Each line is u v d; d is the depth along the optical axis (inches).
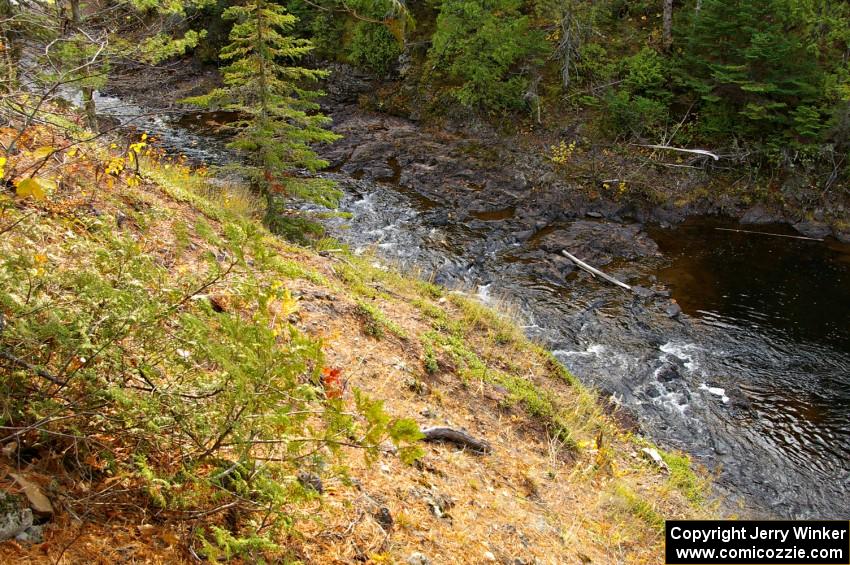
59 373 91.3
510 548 152.0
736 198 693.9
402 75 895.1
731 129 730.8
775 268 581.3
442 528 143.5
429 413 206.8
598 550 179.0
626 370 402.0
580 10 808.9
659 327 466.3
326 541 114.0
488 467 193.2
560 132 763.4
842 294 535.2
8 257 96.0
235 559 95.2
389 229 590.2
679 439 343.0
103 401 94.2
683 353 434.9
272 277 176.1
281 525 99.0
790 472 326.0
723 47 722.2
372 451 93.5
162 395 96.3
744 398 389.1
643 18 888.9
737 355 437.4
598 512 204.8
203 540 83.6
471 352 285.7
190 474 89.7
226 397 97.1
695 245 623.8
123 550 84.0
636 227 640.4
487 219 633.0
